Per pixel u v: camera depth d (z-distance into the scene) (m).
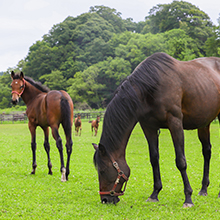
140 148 12.48
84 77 73.94
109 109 4.19
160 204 4.59
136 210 4.26
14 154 9.92
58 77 82.25
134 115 4.17
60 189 5.64
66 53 96.00
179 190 5.61
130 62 78.19
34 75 94.56
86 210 4.27
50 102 6.52
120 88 4.26
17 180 6.28
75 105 67.19
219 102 4.88
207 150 5.36
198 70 4.73
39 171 7.54
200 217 3.93
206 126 5.30
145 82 4.22
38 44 104.62
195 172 7.45
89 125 29.70
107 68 75.12
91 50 93.31
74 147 12.50
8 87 85.50
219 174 7.11
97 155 4.05
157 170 4.79
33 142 7.18
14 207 4.36
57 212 4.21
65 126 6.52
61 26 106.75
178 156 4.28
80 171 7.54
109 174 4.02
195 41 75.44
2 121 36.78
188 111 4.51
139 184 6.20
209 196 5.13
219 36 49.97
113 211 4.17
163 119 4.32
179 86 4.34
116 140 4.08
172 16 91.12
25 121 37.12
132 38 84.44
